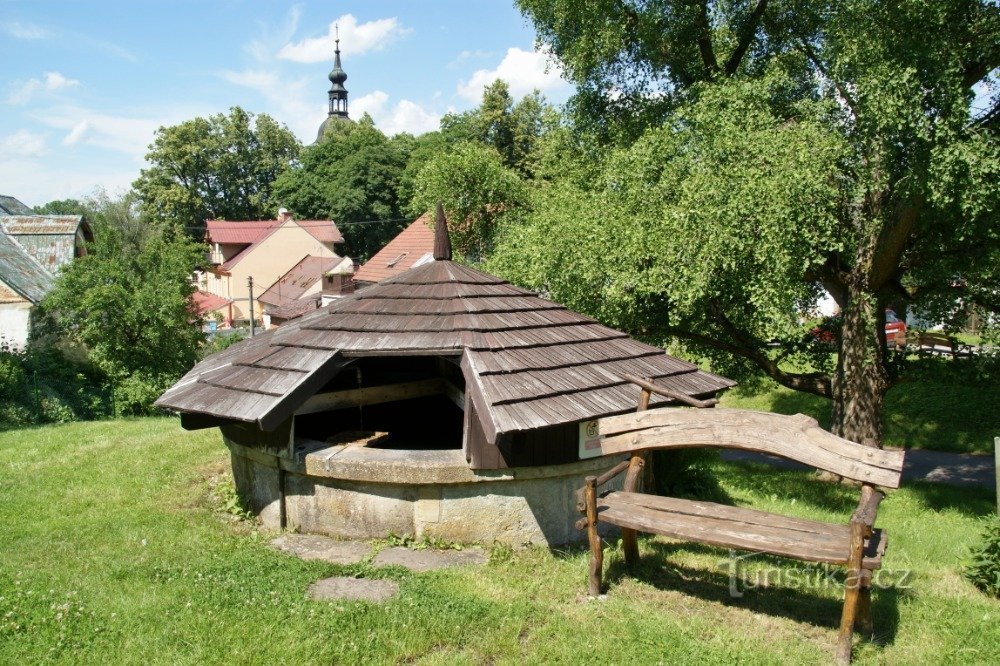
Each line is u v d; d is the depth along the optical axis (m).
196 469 8.79
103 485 8.18
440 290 7.16
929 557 6.86
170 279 20.95
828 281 11.45
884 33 8.73
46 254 26.92
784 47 12.52
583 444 6.21
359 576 5.39
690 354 13.82
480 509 6.04
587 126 14.29
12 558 5.89
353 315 6.96
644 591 5.26
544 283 11.20
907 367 12.48
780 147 8.83
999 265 11.01
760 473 12.48
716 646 4.40
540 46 14.14
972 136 8.15
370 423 9.11
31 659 4.21
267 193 63.78
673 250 9.30
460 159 16.98
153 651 4.30
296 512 6.50
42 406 17.78
